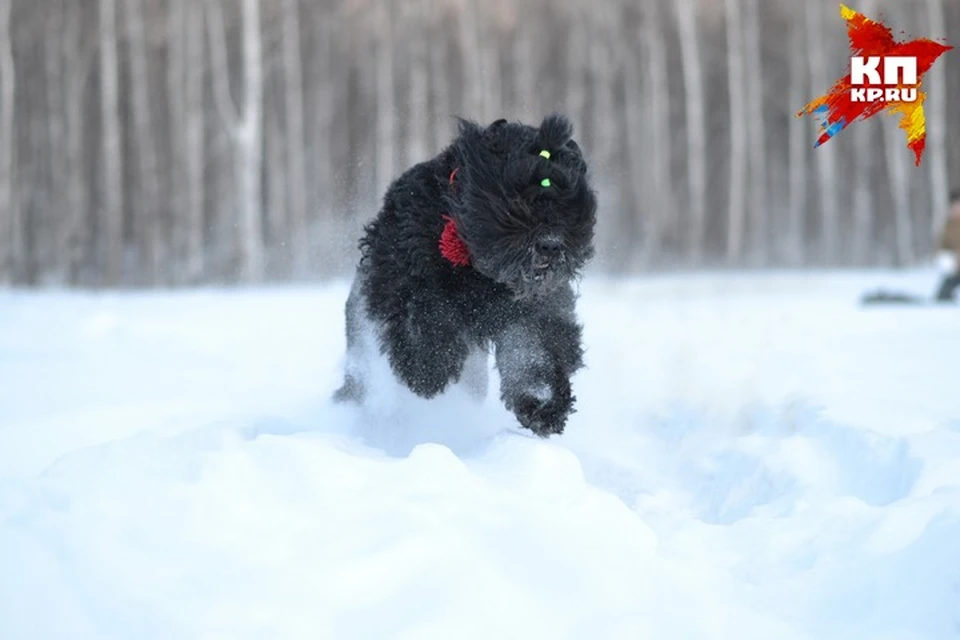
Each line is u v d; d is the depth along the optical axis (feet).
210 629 15.06
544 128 24.99
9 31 175.11
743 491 26.61
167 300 95.71
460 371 26.81
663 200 194.90
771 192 214.07
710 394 36.32
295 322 67.46
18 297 105.60
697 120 184.96
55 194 186.60
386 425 28.76
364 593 16.19
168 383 41.04
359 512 18.26
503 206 24.20
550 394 25.96
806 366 41.09
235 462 20.40
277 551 17.10
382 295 26.61
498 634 15.64
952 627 16.88
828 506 22.57
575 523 18.80
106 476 19.88
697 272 162.40
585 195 24.95
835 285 106.22
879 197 206.59
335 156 202.80
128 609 15.34
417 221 25.89
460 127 25.96
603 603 16.70
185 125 184.55
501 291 26.17
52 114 186.39
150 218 176.24
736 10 185.88
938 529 18.81
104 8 167.73
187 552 16.96
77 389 39.65
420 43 186.70
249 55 151.02
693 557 21.11
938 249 82.38
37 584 15.29
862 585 18.31
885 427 26.94
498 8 187.62
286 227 183.73
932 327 57.26
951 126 207.51
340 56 198.49
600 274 110.22
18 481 19.22
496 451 23.59
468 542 17.46
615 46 197.06
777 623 16.92
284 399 36.06
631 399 37.52
